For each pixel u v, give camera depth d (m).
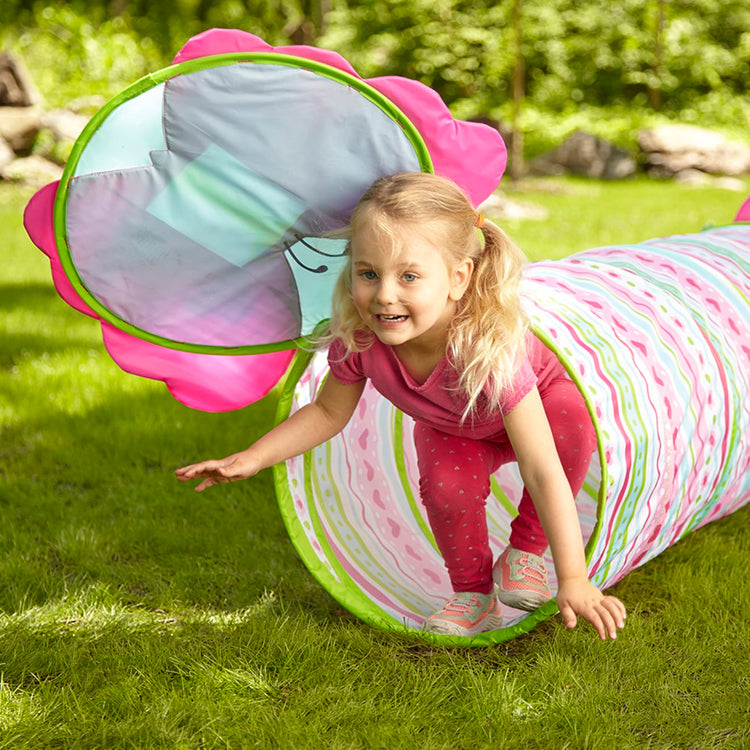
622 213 12.16
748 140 18.62
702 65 19.44
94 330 6.34
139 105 2.38
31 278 8.02
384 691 2.46
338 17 20.36
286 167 2.50
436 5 19.25
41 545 3.41
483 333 2.38
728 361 3.10
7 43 17.16
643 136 17.59
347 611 2.95
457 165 2.59
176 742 2.24
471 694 2.42
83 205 2.48
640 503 2.60
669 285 3.22
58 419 4.68
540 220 11.58
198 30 21.06
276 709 2.38
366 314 2.33
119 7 20.22
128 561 3.30
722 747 2.21
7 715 2.34
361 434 3.26
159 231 2.56
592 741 2.24
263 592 3.07
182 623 2.84
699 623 2.81
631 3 19.58
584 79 19.69
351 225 2.34
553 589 2.91
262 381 2.96
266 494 3.79
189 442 4.33
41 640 2.70
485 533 2.82
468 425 2.64
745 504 3.69
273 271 2.69
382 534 3.19
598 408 2.42
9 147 14.15
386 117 2.44
